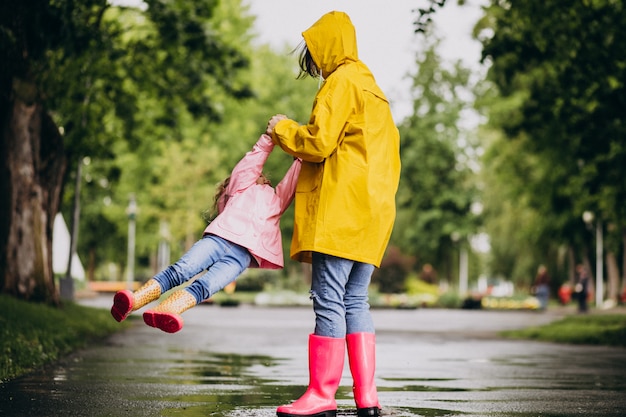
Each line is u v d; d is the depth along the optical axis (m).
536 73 26.77
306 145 6.02
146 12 22.62
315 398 6.12
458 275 79.88
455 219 72.19
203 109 25.30
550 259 58.91
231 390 8.02
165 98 25.00
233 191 6.41
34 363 10.12
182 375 9.51
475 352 14.80
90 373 9.44
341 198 6.03
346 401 7.31
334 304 6.12
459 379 9.76
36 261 16.53
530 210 50.47
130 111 24.33
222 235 6.20
